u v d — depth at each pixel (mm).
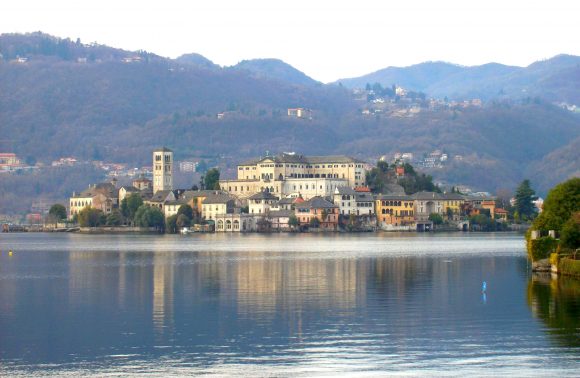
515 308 189000
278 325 173125
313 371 139125
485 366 140500
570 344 153500
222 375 137625
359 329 168375
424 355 147625
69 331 170125
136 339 161750
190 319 181125
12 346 157250
